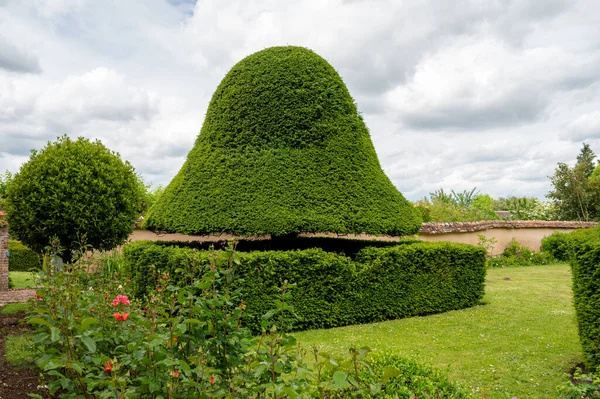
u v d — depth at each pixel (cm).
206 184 1001
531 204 3139
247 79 1098
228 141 1061
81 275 512
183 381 284
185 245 1090
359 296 901
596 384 482
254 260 809
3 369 499
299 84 1080
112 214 907
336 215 952
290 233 937
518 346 720
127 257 953
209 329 334
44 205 852
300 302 840
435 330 836
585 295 576
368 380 405
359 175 1034
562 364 627
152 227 1008
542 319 906
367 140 1122
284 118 1054
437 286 1006
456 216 2277
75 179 873
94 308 405
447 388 434
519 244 2042
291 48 1158
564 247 1961
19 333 693
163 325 336
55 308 357
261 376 318
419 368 452
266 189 966
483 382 564
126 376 294
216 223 928
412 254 973
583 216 2884
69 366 278
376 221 976
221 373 328
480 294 1076
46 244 900
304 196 966
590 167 4238
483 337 779
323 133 1048
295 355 320
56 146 931
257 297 808
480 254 1078
